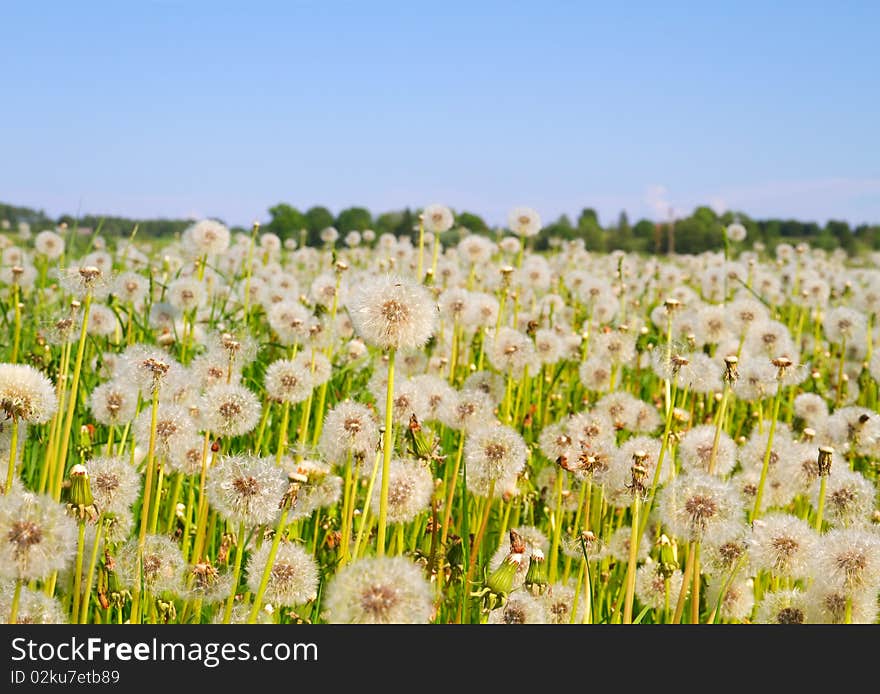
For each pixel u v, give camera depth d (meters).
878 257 5.04
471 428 1.10
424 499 0.97
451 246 2.69
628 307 2.32
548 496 1.15
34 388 0.88
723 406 1.00
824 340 2.42
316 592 0.91
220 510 0.88
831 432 1.22
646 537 1.05
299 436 1.16
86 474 0.86
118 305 1.41
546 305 2.02
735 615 0.99
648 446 1.03
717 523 0.91
